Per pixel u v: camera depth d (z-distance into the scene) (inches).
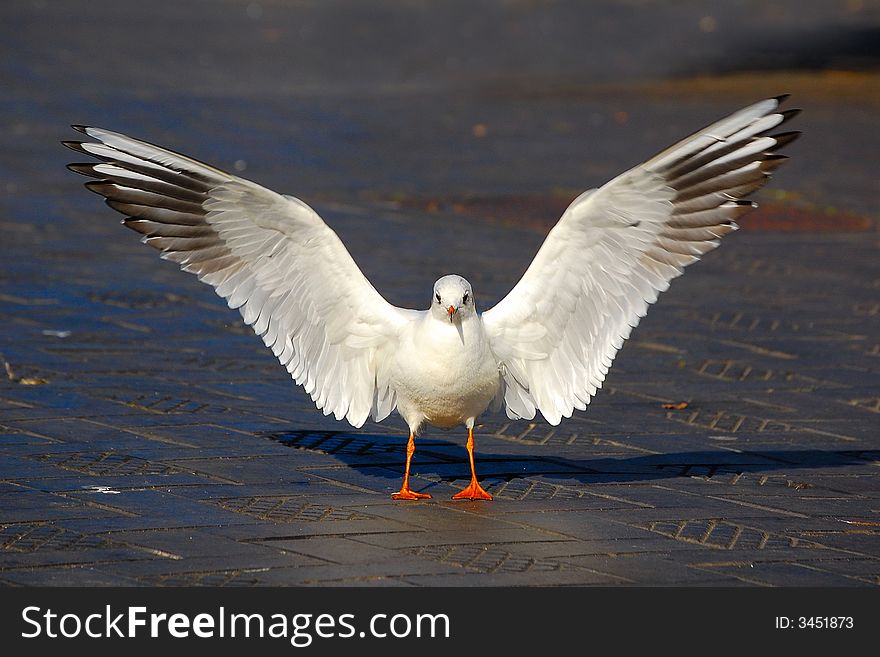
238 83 1551.4
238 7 2356.1
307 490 437.7
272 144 1189.1
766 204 1029.8
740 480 463.2
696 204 411.8
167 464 458.6
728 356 637.3
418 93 1556.3
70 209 934.4
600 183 1069.8
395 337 422.3
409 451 431.8
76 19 2073.1
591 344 431.5
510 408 439.5
